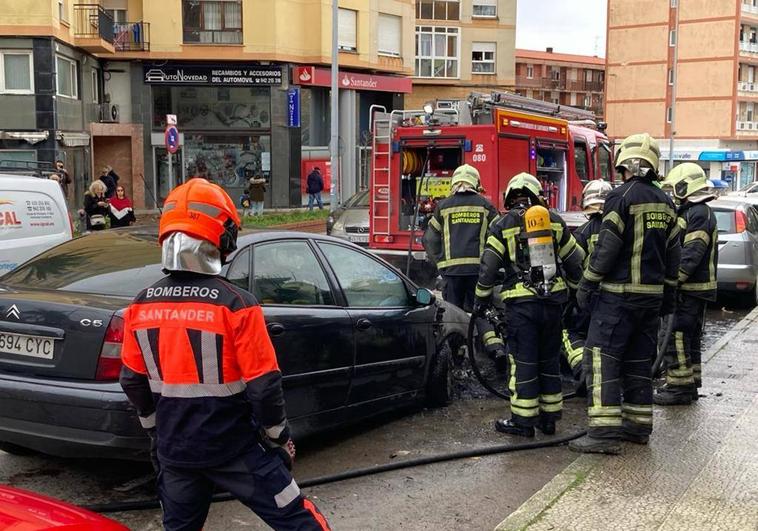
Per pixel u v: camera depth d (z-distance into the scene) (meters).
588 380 5.57
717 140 62.22
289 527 3.16
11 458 5.44
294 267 5.42
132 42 29.39
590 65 95.12
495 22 45.72
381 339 5.90
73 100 27.11
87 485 4.98
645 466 5.18
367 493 4.88
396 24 34.72
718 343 9.29
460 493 4.89
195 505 3.18
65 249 5.49
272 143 30.41
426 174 11.47
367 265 6.08
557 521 4.31
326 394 5.41
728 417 6.36
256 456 3.13
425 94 45.09
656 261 5.45
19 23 24.39
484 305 6.18
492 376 7.84
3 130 24.77
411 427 6.25
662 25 63.91
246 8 29.64
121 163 30.22
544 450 5.71
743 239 12.02
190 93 30.16
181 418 3.05
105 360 4.38
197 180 3.19
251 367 3.02
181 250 3.07
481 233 7.82
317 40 30.78
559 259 5.93
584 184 14.18
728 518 4.36
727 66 61.25
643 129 65.62
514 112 11.38
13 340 4.62
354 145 33.09
